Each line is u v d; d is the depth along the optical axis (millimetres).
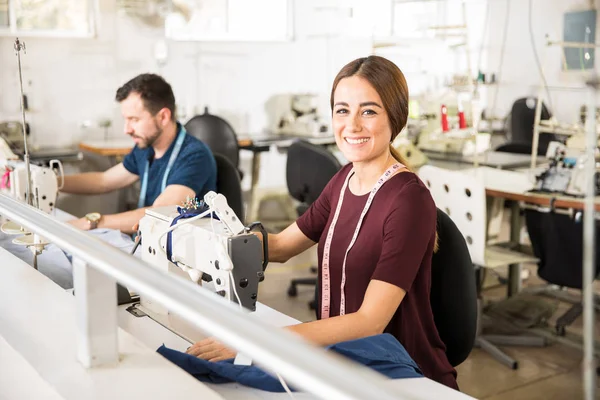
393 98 1488
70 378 947
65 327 1119
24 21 4422
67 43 4598
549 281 3010
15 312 1180
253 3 5324
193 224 1400
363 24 5699
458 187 2828
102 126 4789
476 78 5258
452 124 4961
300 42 5559
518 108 5145
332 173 3178
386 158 1546
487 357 2939
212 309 688
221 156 2662
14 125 4414
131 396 904
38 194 2205
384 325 1376
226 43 5250
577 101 5344
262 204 5484
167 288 747
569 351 2979
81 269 954
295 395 1155
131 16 4812
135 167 2812
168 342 1412
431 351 1487
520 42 5758
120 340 1086
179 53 5070
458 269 1618
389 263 1408
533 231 3053
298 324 1436
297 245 1776
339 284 1581
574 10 5375
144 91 2439
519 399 2557
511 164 4129
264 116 5500
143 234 1553
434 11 5785
